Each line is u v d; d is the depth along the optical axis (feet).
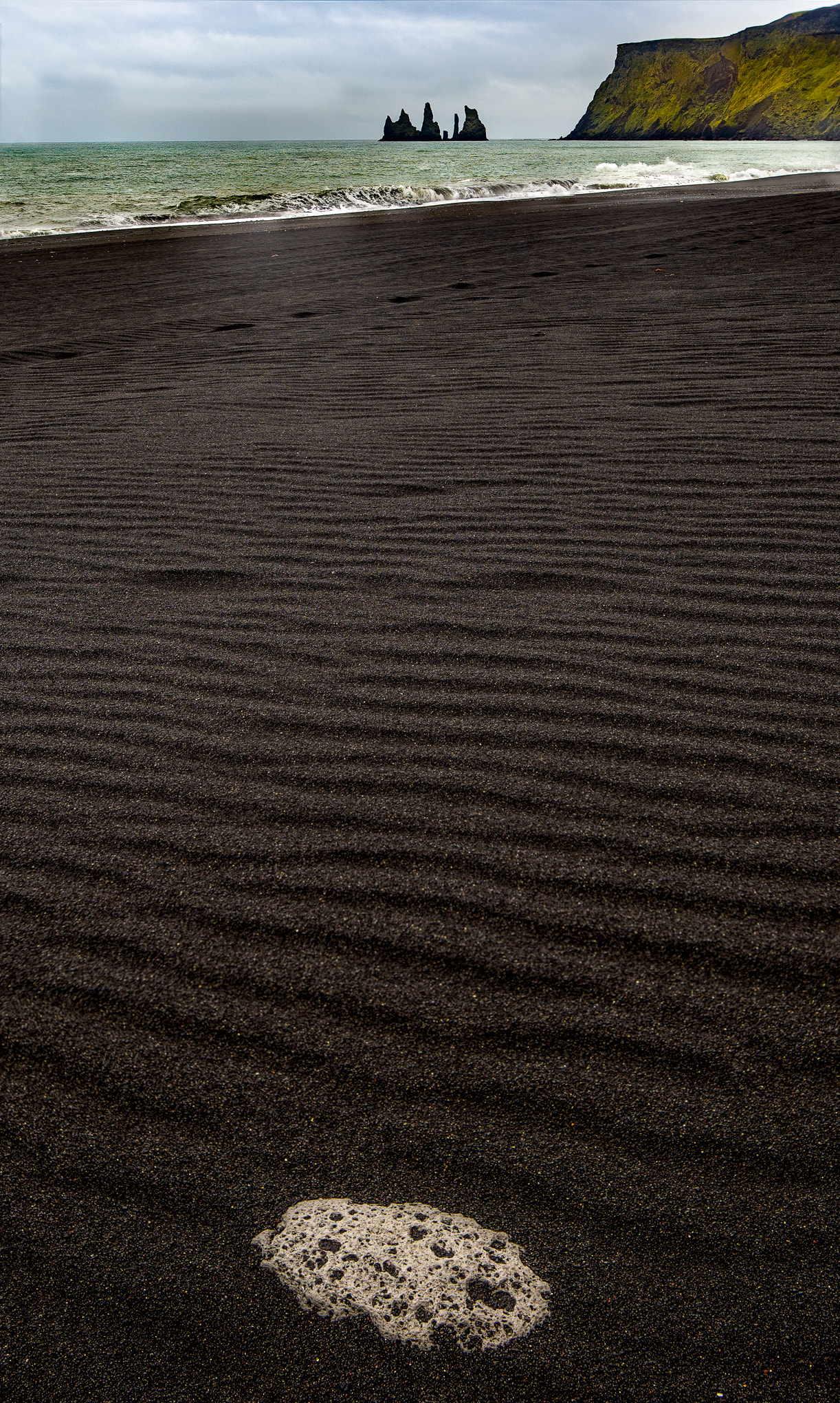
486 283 28.81
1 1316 3.59
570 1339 3.50
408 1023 4.77
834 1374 3.35
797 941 5.12
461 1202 3.98
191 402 17.56
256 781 6.53
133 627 8.85
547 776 6.46
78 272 34.88
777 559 9.77
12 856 5.90
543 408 15.97
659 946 5.13
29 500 12.54
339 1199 4.00
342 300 27.58
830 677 7.51
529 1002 4.86
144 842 6.00
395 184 79.00
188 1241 3.85
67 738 7.07
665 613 8.71
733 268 28.02
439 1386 3.39
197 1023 4.81
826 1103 4.31
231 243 41.73
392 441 14.58
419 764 6.64
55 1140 4.26
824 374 16.78
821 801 6.11
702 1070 4.48
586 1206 3.94
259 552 10.58
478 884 5.58
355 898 5.51
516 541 10.59
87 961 5.17
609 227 39.60
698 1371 3.38
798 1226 3.82
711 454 13.17
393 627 8.69
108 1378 3.40
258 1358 3.47
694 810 6.08
